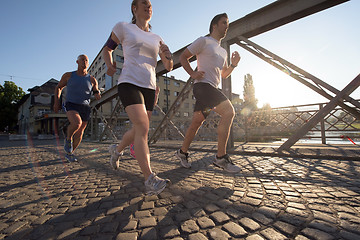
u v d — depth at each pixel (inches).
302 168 89.5
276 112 228.1
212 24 92.3
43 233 40.5
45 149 239.9
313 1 124.0
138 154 56.9
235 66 100.8
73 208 53.1
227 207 49.6
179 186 68.8
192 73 87.2
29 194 66.3
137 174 91.4
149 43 68.4
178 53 212.8
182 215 46.0
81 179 85.5
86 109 137.1
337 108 182.5
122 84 63.0
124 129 366.9
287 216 43.6
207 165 107.0
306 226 39.1
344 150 124.6
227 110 81.5
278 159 115.4
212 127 235.9
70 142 135.6
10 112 1540.4
